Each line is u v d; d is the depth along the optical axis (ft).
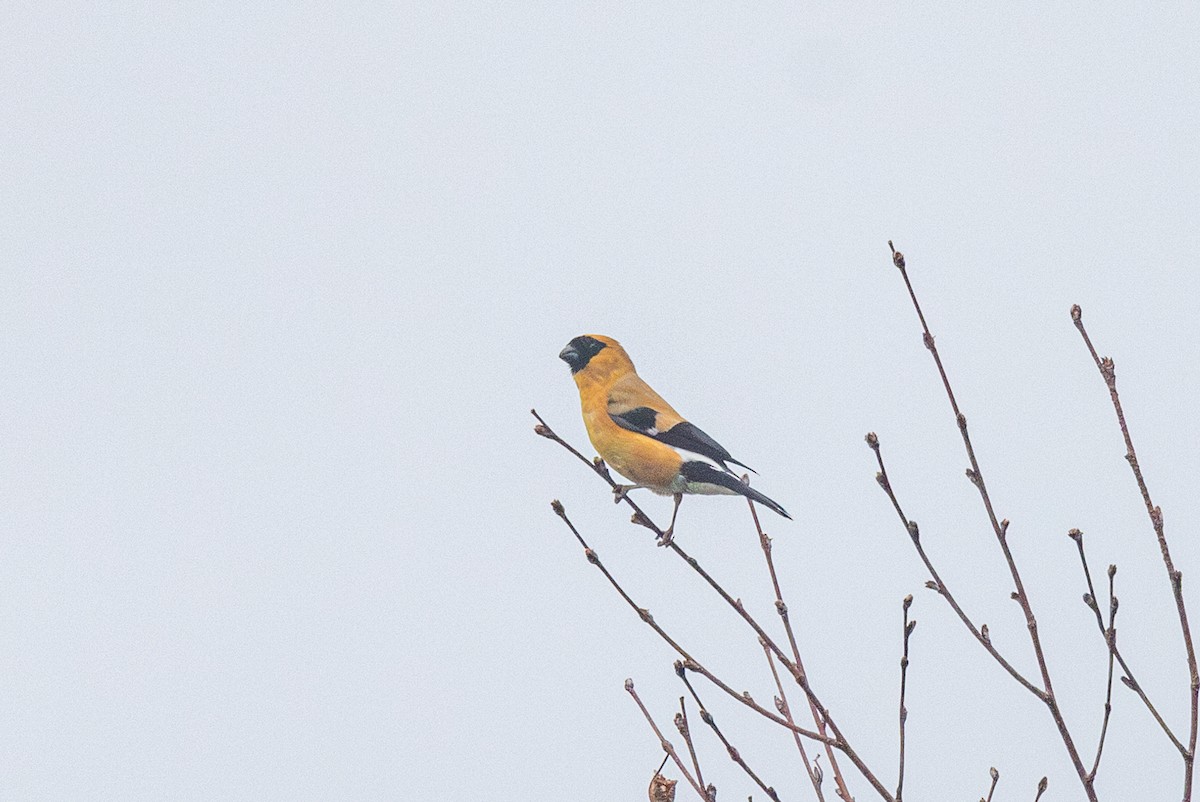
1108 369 31.48
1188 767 30.01
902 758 31.86
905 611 32.35
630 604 33.47
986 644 31.78
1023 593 31.68
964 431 32.17
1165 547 30.63
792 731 34.22
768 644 33.58
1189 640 30.37
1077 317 31.81
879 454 32.63
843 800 32.71
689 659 32.86
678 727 34.40
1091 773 30.99
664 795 35.86
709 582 35.17
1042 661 31.40
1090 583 31.83
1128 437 31.17
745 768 32.32
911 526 32.32
